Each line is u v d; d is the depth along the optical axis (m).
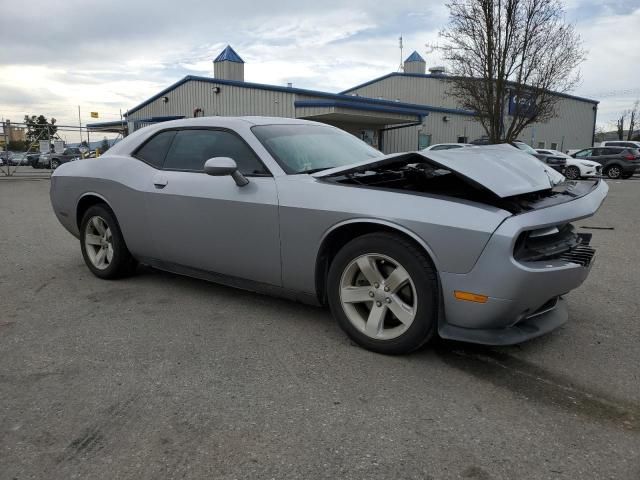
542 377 2.87
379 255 3.03
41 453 2.19
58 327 3.63
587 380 2.84
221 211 3.68
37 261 5.64
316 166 3.67
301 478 2.03
